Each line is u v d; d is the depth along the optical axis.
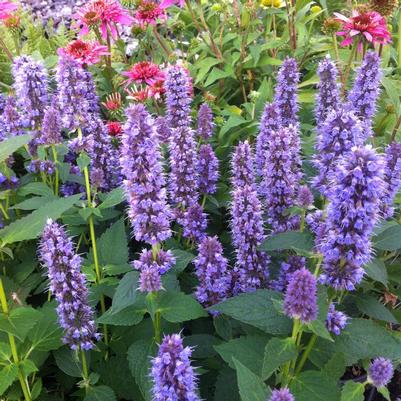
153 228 0.36
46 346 0.37
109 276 0.45
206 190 0.52
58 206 0.33
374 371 0.31
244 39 0.74
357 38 0.64
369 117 0.54
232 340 0.34
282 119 0.55
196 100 0.72
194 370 0.39
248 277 0.42
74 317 0.35
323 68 0.54
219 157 0.62
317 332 0.29
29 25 0.94
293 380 0.32
